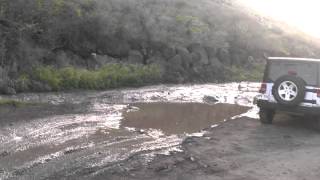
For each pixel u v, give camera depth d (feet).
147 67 75.31
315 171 30.71
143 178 27.27
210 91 69.46
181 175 28.27
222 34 102.89
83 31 72.28
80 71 63.77
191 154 32.99
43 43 66.69
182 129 41.50
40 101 50.75
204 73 84.69
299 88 42.86
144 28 84.79
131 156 31.55
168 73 78.69
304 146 37.70
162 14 99.25
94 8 79.41
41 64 63.36
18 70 59.62
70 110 46.88
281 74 44.45
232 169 30.30
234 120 47.19
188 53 85.15
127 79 69.10
